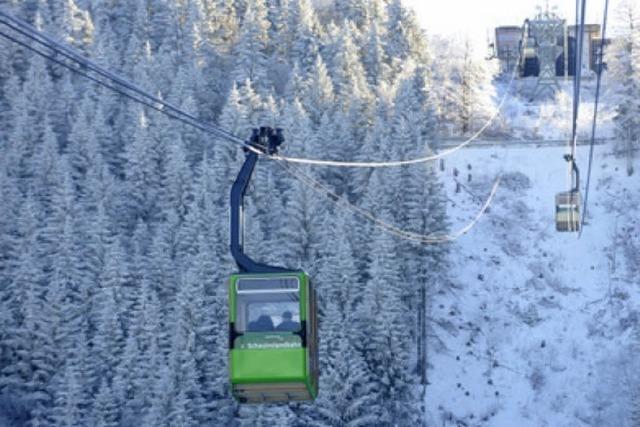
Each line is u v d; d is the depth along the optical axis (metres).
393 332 80.88
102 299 82.56
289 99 123.94
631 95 119.94
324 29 155.62
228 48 145.88
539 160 120.75
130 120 114.06
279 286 27.00
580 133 126.25
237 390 27.05
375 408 77.69
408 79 122.12
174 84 117.81
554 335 96.81
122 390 75.50
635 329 96.56
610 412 88.94
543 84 150.50
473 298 100.62
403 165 97.25
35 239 87.12
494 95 139.25
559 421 88.75
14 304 81.31
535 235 109.19
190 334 78.38
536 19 153.75
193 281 80.19
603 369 92.81
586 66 161.75
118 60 127.56
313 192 91.06
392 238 90.31
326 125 105.94
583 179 117.31
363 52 138.25
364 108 116.50
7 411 77.19
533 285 102.50
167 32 142.50
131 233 99.00
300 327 26.75
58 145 109.81
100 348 78.62
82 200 97.56
